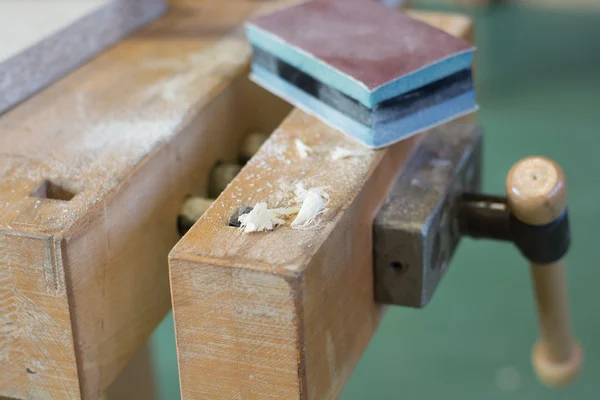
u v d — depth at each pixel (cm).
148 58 116
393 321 228
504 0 381
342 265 90
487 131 289
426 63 98
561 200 97
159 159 98
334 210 89
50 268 88
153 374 128
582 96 309
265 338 85
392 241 95
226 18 126
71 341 90
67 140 100
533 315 223
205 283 84
